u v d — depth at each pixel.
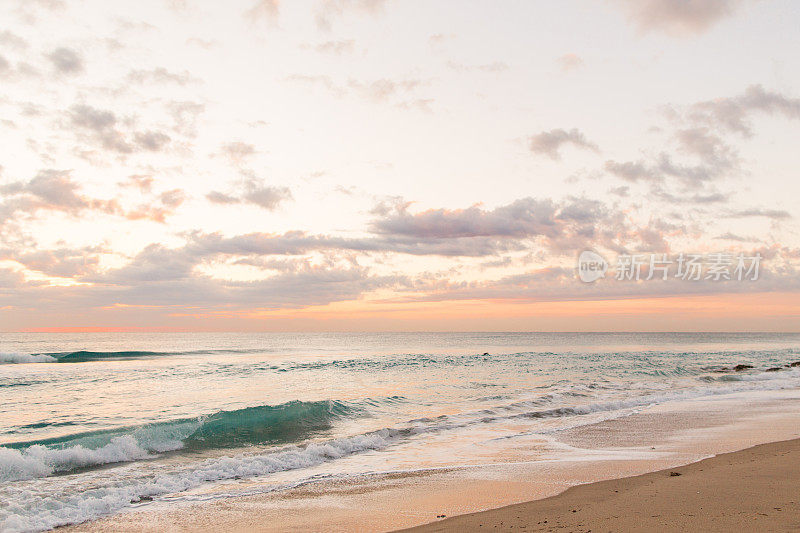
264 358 51.28
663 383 28.94
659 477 9.33
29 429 15.77
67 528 7.95
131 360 47.84
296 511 8.42
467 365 42.31
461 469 11.02
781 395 23.22
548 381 30.50
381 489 9.62
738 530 5.67
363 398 22.30
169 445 13.76
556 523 6.65
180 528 7.81
